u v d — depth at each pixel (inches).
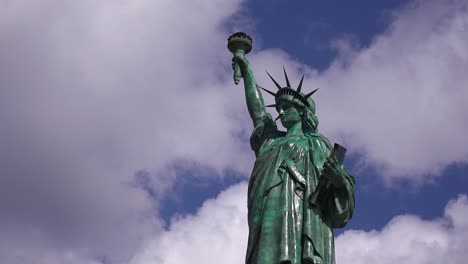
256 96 4375.0
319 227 3747.5
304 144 4045.3
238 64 4471.0
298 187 3865.7
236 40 4520.2
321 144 4087.1
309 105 4252.0
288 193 3838.6
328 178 3767.2
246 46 4539.9
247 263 3767.2
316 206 3804.1
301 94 4247.0
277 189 3870.6
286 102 4217.5
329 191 3823.8
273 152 4037.9
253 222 3841.0
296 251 3668.8
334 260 3742.6
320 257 3668.8
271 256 3678.6
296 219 3764.8
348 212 3796.8
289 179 3887.8
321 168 3944.4
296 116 4190.5
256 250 3754.9
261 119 4279.0
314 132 4178.2
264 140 4220.0
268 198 3848.4
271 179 3902.6
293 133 4143.7
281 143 4072.3
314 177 3912.4
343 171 3777.1
